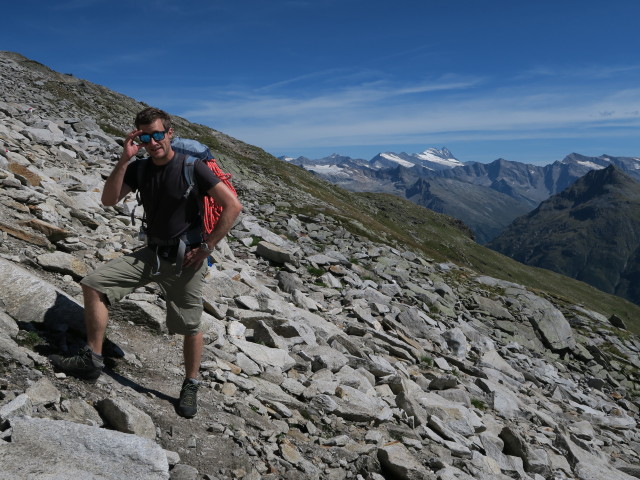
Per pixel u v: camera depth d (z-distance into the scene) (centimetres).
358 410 879
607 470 1182
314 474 630
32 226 1027
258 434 669
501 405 1349
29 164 1461
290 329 1109
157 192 548
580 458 1185
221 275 1242
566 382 2117
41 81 6031
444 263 3241
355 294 1841
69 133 2711
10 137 1794
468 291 2769
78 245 1078
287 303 1345
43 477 392
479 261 15738
